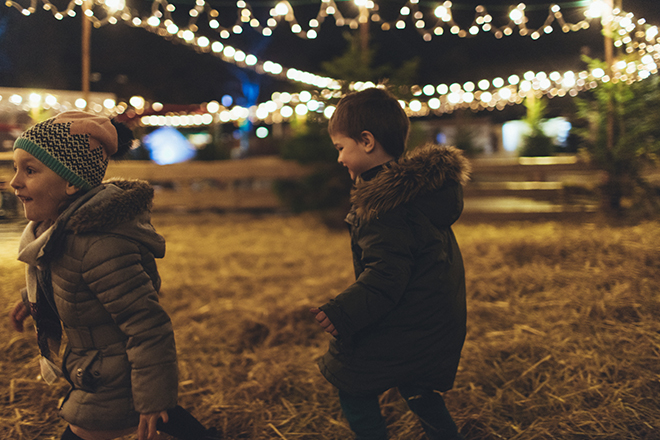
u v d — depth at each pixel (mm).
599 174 7168
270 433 2213
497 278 4102
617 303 3244
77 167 1458
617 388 2385
